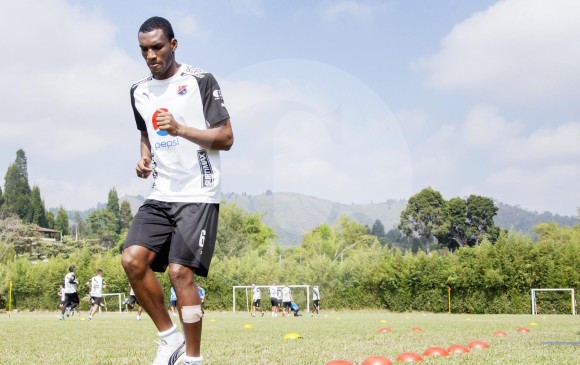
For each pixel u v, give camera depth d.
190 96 3.29
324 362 4.68
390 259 28.66
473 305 29.64
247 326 12.93
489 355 5.05
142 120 3.54
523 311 29.00
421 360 4.57
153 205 3.36
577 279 28.33
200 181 3.30
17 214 83.25
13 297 37.31
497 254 29.72
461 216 36.88
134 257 3.29
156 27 3.23
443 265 29.97
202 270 3.30
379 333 9.61
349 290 28.41
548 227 50.50
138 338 8.52
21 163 89.06
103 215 84.44
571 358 4.73
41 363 4.87
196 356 3.35
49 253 59.56
